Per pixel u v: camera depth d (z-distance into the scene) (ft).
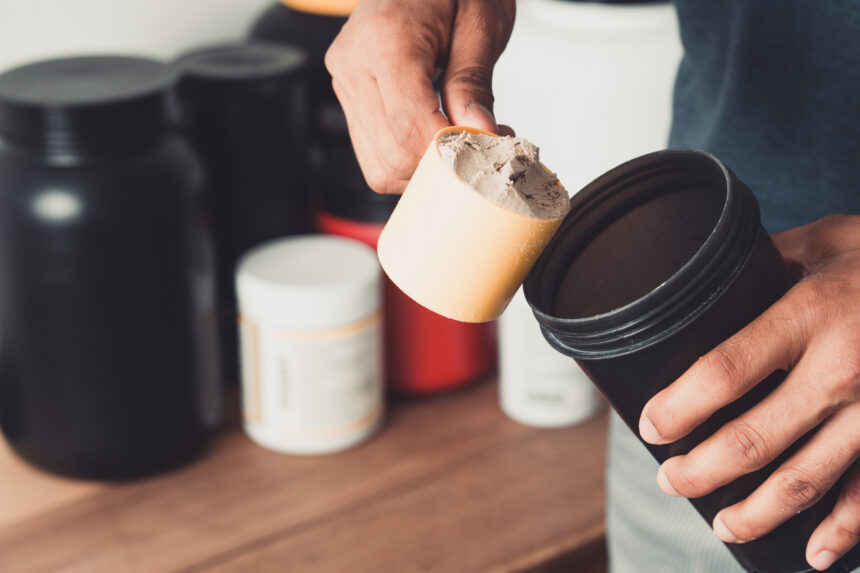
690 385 1.42
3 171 2.42
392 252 1.55
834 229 1.68
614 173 1.64
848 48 1.81
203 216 2.65
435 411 3.16
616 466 2.60
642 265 1.68
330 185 3.05
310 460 2.90
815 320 1.42
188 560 2.50
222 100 2.79
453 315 1.52
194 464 2.86
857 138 1.88
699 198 1.61
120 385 2.56
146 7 3.20
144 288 2.50
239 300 2.83
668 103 2.78
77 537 2.57
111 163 2.41
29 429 2.64
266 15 3.26
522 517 2.71
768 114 1.99
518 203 1.45
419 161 1.67
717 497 1.58
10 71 2.58
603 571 2.77
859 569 1.89
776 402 1.44
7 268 2.46
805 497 1.49
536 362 3.00
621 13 2.77
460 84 1.70
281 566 2.49
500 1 1.86
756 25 1.91
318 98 3.14
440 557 2.55
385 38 1.69
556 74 2.78
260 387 2.86
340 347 2.79
